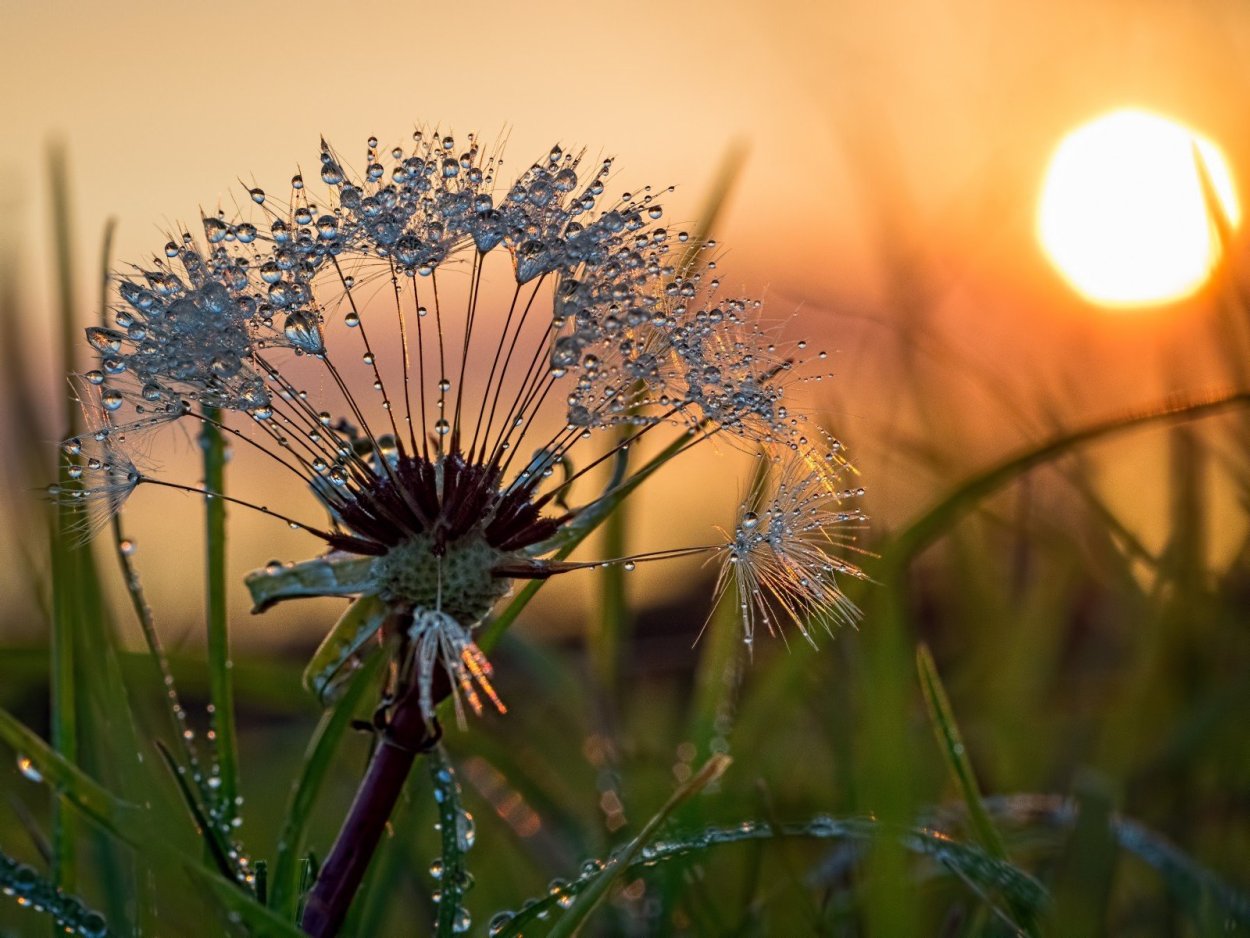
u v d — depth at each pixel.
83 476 0.18
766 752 0.23
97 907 0.21
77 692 0.20
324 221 0.17
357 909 0.19
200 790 0.19
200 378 0.17
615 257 0.18
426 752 0.17
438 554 0.17
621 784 0.23
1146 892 0.23
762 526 0.18
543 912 0.18
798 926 0.20
